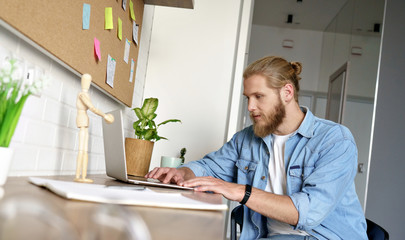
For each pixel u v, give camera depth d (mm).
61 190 701
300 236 1503
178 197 921
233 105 2547
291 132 1712
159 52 2615
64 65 1220
